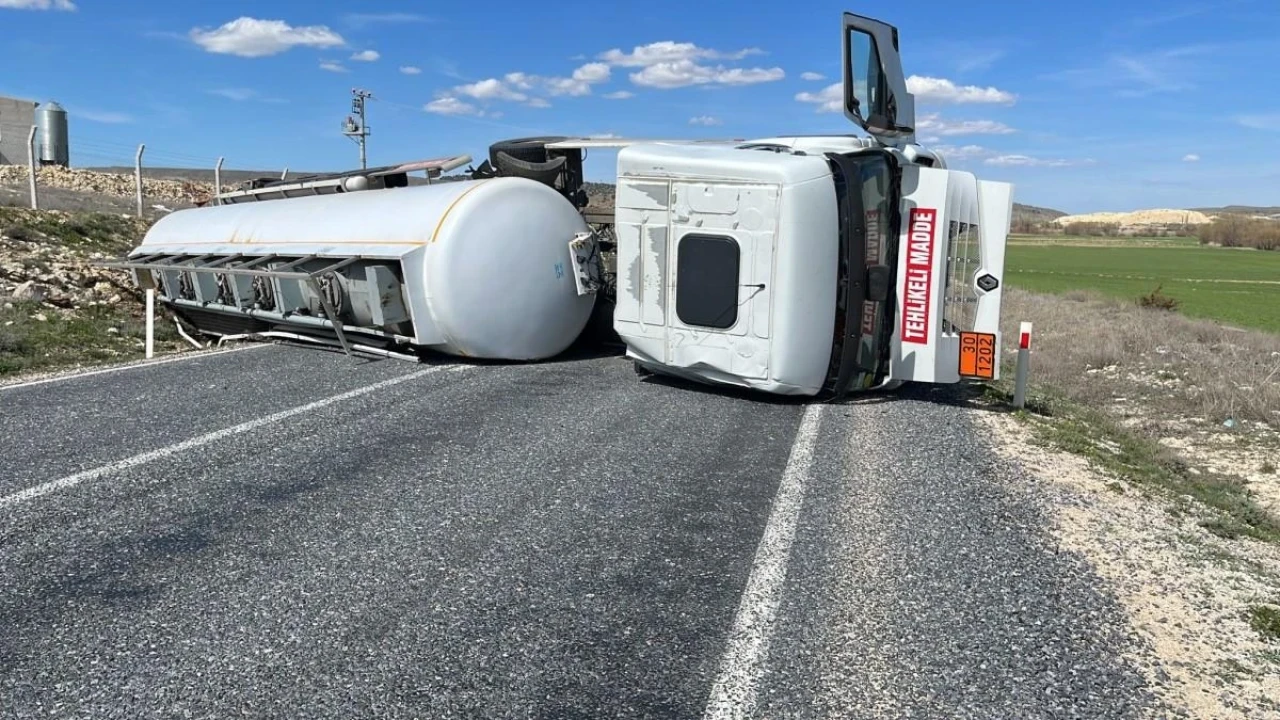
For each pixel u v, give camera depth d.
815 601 4.19
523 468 6.16
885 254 8.98
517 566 4.49
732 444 7.03
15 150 34.75
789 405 8.62
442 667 3.51
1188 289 44.84
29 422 7.07
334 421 7.32
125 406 7.71
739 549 4.80
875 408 8.66
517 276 10.28
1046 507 5.71
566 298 10.77
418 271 9.93
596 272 11.02
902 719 3.25
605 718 3.20
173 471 5.88
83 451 6.30
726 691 3.39
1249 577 4.81
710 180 8.50
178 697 3.26
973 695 3.42
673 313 8.89
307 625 3.81
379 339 11.02
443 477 5.90
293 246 11.32
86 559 4.45
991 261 9.31
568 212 10.88
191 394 8.27
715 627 3.91
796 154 8.65
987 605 4.20
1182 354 15.27
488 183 10.38
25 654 3.54
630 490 5.75
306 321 10.98
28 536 4.73
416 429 7.14
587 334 11.66
